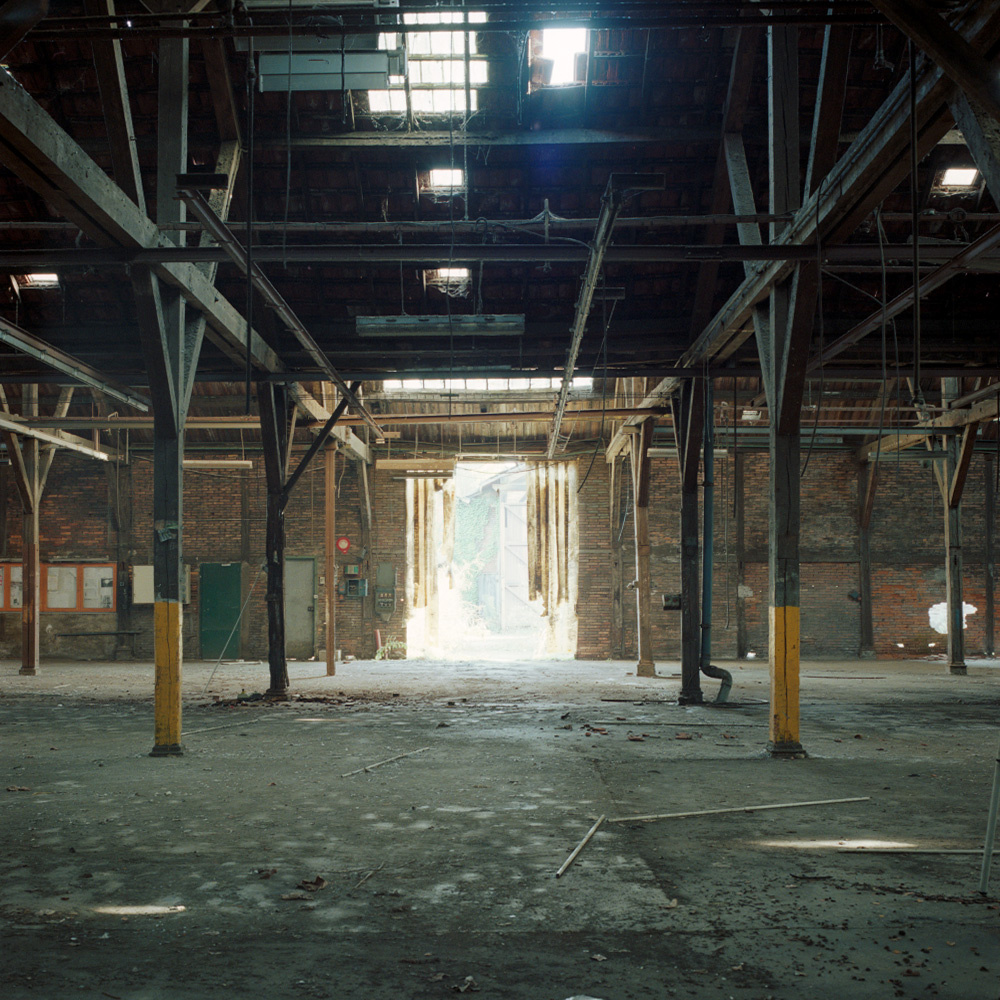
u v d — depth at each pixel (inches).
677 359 518.6
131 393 531.8
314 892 167.6
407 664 784.9
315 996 122.2
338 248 300.5
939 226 452.1
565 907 158.7
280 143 422.3
